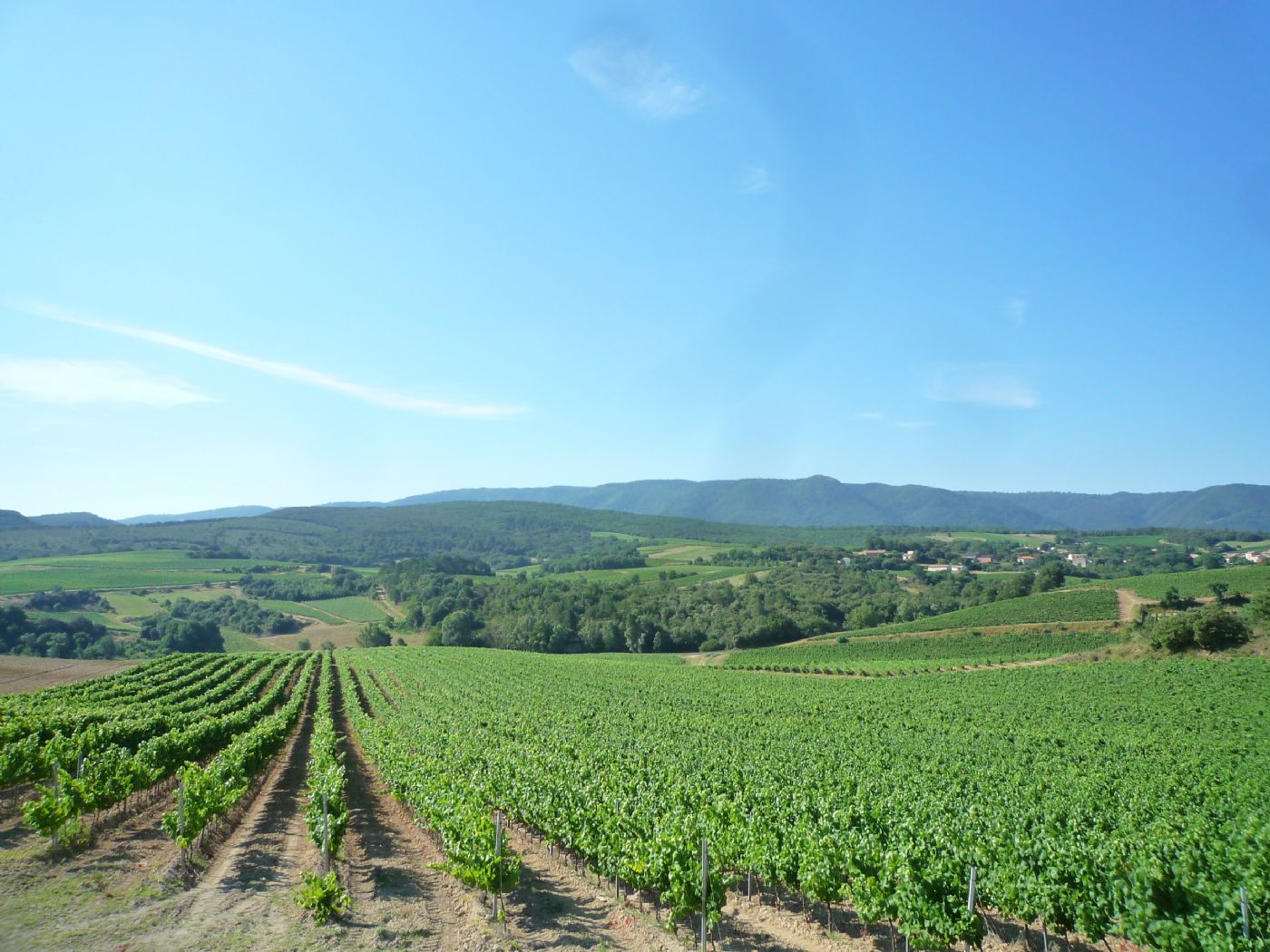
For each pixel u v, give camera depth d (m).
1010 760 32.31
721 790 24.36
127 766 21.38
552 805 19.31
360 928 13.90
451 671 75.25
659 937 14.34
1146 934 12.45
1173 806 23.12
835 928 15.33
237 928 13.53
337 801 18.97
